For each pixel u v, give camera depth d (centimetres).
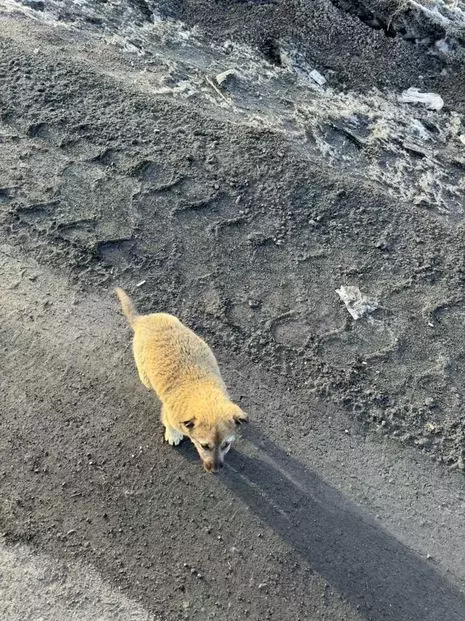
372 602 120
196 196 179
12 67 201
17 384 142
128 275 161
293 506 129
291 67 228
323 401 144
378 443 139
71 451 133
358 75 230
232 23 239
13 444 134
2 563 119
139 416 139
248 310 158
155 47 225
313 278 166
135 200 176
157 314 136
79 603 116
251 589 120
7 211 169
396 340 155
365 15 243
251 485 131
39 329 150
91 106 196
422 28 238
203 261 166
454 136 215
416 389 147
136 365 142
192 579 120
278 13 242
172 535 124
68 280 159
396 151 204
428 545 127
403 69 235
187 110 200
